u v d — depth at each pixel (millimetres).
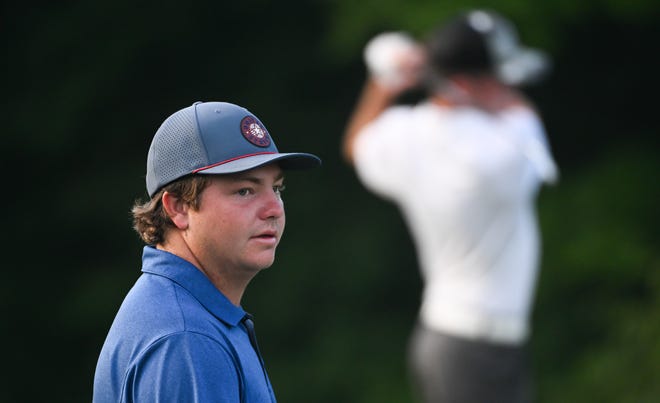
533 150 14711
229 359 7441
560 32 32625
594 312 33406
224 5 37156
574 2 32094
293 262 36500
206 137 7695
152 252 7883
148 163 7965
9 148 38719
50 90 37562
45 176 39656
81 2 37438
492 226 14602
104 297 37844
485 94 14938
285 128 37312
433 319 14930
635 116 36844
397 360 35781
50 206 39812
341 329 36281
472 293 14656
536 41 31547
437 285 15008
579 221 33500
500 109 14836
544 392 32906
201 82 38438
